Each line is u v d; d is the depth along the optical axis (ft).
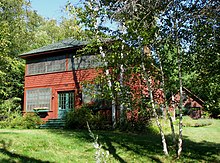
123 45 27.78
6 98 78.23
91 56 62.18
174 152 30.25
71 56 66.59
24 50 100.89
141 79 31.45
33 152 27.20
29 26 113.39
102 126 50.34
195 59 28.66
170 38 28.02
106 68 30.25
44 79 70.08
